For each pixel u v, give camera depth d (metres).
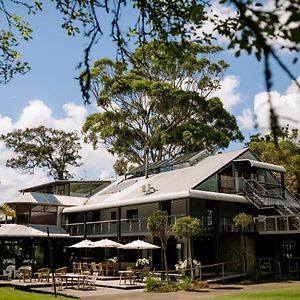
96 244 29.83
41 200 39.34
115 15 5.05
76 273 32.00
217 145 48.06
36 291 23.28
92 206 36.50
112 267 30.81
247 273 28.30
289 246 34.12
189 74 47.00
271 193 33.31
